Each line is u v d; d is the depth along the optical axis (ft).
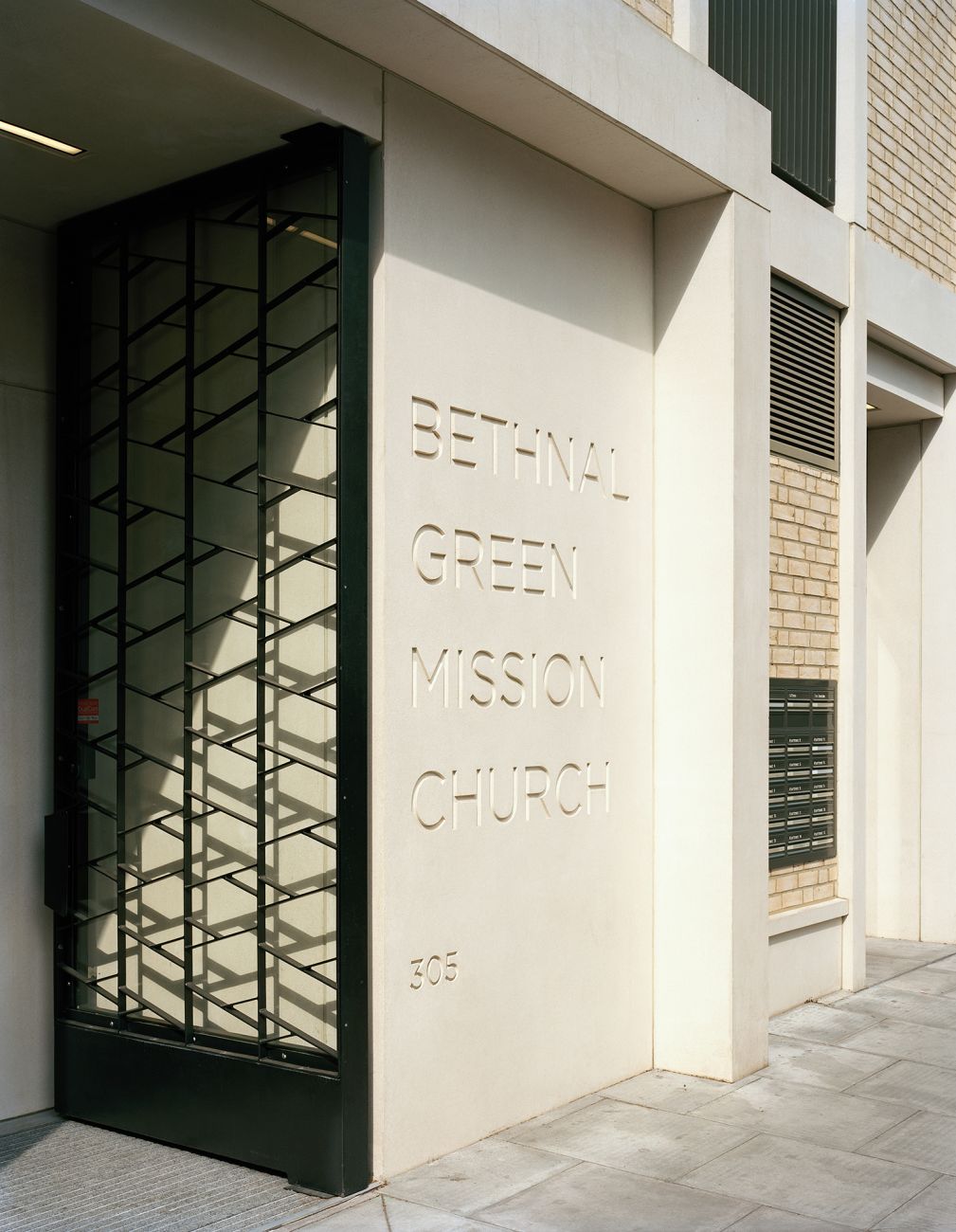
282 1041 15.69
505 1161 16.06
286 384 15.99
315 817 15.52
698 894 20.30
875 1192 15.26
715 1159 16.30
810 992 25.68
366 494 15.40
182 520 17.12
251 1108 15.53
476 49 15.10
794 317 25.38
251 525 16.39
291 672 15.84
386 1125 15.26
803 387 25.75
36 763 17.78
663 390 21.01
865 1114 18.30
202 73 13.58
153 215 17.34
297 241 15.90
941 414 32.48
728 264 20.39
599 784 19.45
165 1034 16.69
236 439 16.57
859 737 27.27
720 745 20.17
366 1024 15.14
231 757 16.46
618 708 19.95
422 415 16.15
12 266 17.78
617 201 20.25
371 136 15.43
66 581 17.98
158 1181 15.17
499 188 17.60
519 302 17.97
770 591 24.57
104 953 17.65
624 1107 18.45
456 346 16.72
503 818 17.42
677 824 20.53
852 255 26.99
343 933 14.87
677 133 18.78
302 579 15.79
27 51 13.10
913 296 29.91
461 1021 16.55
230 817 16.42
